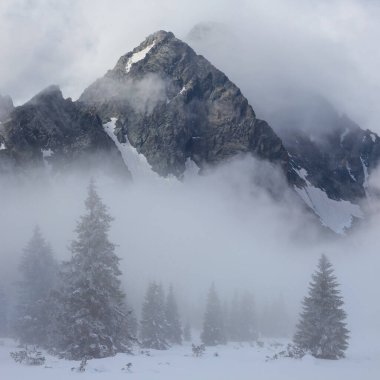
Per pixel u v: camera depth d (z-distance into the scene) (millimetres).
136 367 21891
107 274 30453
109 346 30031
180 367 22000
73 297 29828
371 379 18281
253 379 17906
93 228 30859
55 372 19844
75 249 30812
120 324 31000
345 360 30094
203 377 18344
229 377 18375
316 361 27375
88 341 29172
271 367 22562
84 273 30000
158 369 21219
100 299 30344
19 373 19438
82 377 18344
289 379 18062
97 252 30594
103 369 20969
